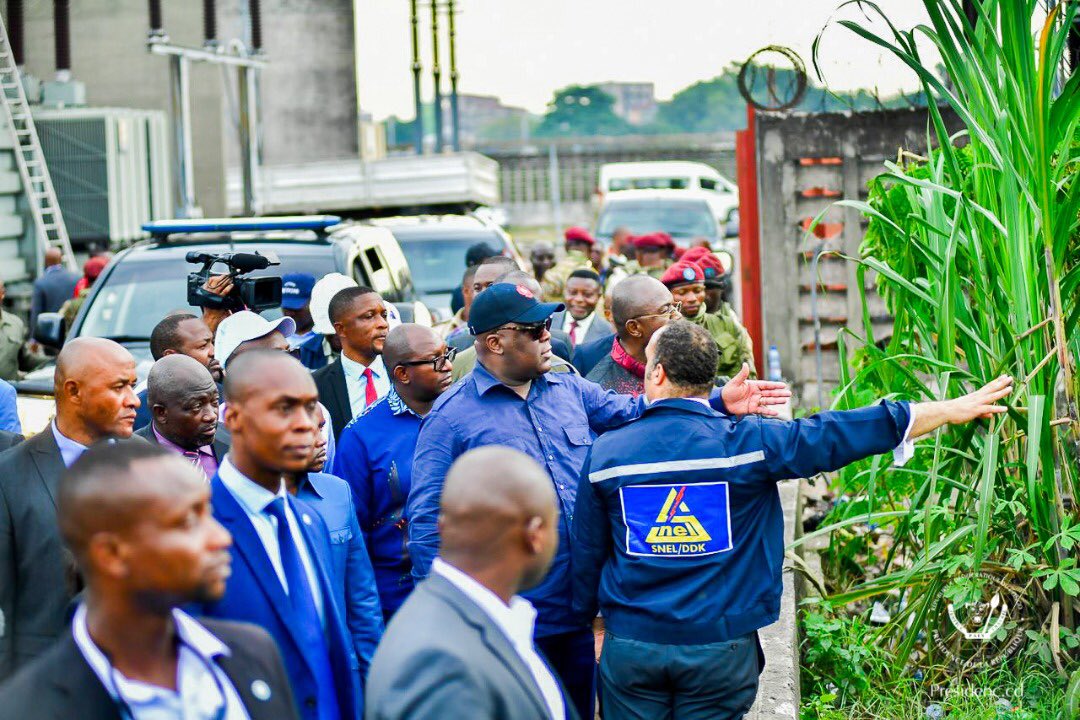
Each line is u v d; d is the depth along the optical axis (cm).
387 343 505
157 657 254
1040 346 534
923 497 561
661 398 425
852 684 569
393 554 507
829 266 1115
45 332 830
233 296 629
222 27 2978
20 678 247
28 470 410
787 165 1110
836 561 681
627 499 420
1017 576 568
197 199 2409
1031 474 489
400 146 5259
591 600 442
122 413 423
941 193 565
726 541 415
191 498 252
